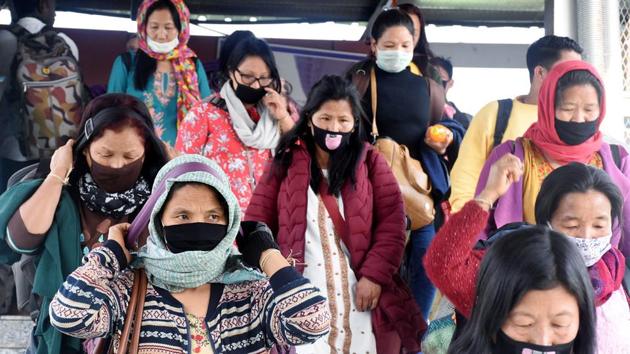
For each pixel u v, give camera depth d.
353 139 5.40
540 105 5.46
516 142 5.55
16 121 7.45
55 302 3.48
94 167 4.74
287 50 9.92
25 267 5.04
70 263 4.73
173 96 7.41
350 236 5.27
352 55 9.96
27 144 7.38
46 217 4.66
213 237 3.60
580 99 5.36
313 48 10.07
